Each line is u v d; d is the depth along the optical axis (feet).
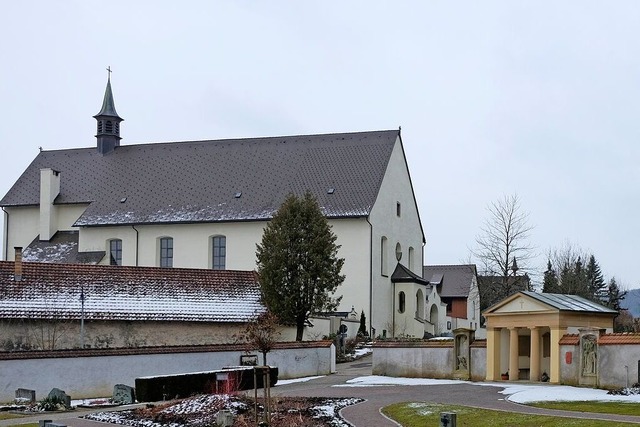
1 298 169.17
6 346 166.50
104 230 262.06
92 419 102.63
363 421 92.27
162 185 270.26
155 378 125.59
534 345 137.80
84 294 178.09
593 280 338.95
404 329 252.42
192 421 96.53
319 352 165.27
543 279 286.87
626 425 79.61
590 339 127.24
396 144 262.47
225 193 259.80
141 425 96.58
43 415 112.27
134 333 177.99
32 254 267.39
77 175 284.61
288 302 189.16
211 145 280.10
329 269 194.29
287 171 260.42
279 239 192.34
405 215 267.59
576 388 123.13
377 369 158.92
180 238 254.88
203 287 192.54
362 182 247.91
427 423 88.94
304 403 107.96
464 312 346.74
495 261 241.96
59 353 141.08
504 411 95.09
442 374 150.41
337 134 268.00
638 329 217.97
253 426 90.89
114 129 291.79
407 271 256.11
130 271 188.44
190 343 182.50
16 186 287.28
